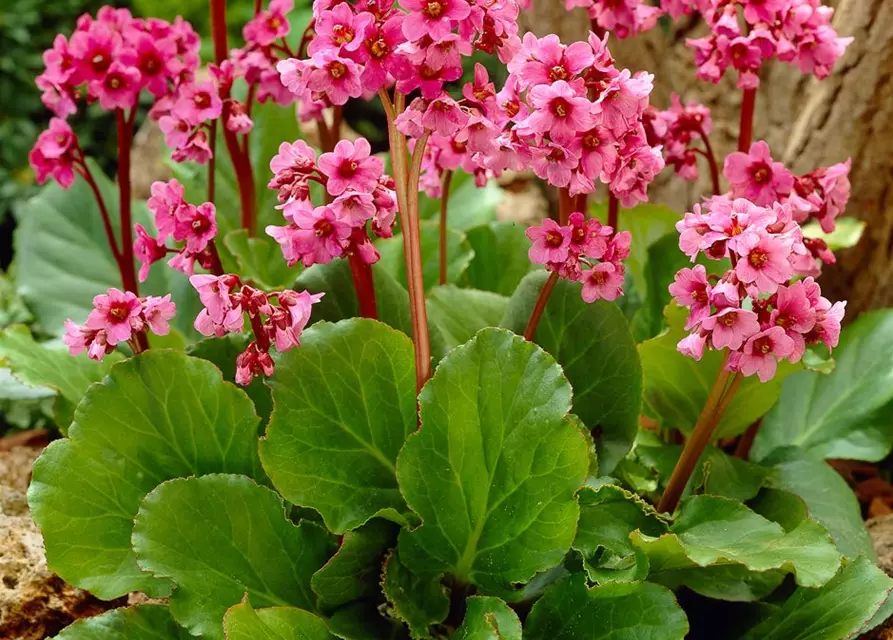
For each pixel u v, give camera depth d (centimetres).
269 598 113
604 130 108
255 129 154
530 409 111
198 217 115
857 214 147
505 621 110
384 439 116
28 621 119
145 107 273
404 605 113
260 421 119
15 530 122
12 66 267
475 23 105
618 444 122
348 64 105
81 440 114
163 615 114
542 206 185
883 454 131
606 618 111
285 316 108
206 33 265
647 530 115
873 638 116
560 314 122
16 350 128
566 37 151
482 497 113
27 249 149
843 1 141
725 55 122
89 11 278
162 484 112
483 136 108
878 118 142
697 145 156
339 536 117
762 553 110
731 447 140
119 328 112
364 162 108
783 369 124
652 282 134
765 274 106
